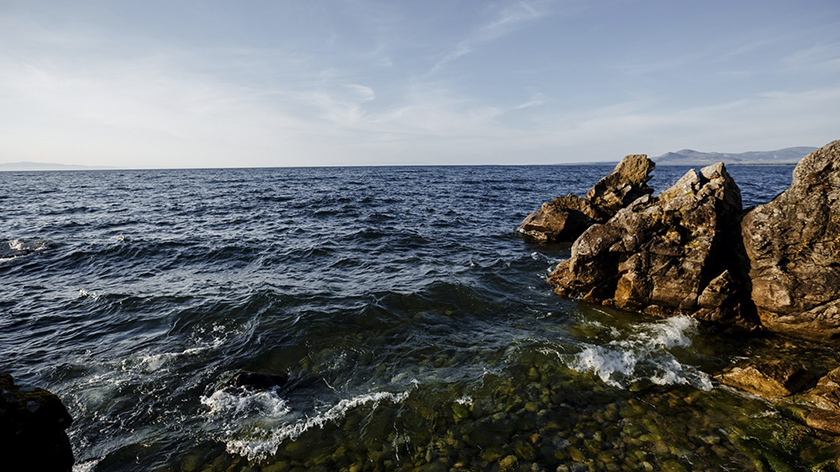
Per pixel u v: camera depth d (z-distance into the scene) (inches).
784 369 301.9
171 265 639.1
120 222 1023.6
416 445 243.4
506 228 988.6
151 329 405.7
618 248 470.9
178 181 3102.9
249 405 283.6
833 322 362.9
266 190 2078.0
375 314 443.8
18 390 166.7
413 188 2166.6
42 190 2128.4
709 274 434.3
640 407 279.0
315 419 268.8
